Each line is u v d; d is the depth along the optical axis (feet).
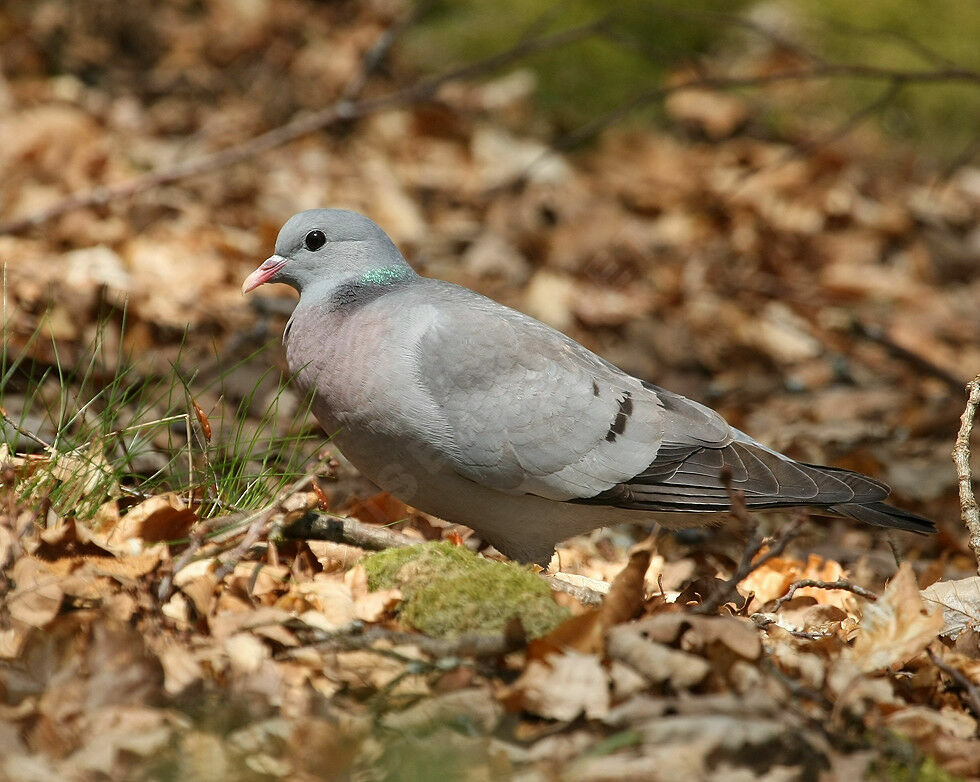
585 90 68.13
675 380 47.62
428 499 26.96
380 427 25.81
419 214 55.57
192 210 49.34
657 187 62.28
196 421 27.63
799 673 20.33
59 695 18.42
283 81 64.80
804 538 35.06
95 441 25.54
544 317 49.06
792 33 70.13
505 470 25.85
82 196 45.01
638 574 20.81
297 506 23.77
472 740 18.34
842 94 70.38
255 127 60.34
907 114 73.15
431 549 22.34
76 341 36.88
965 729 19.95
